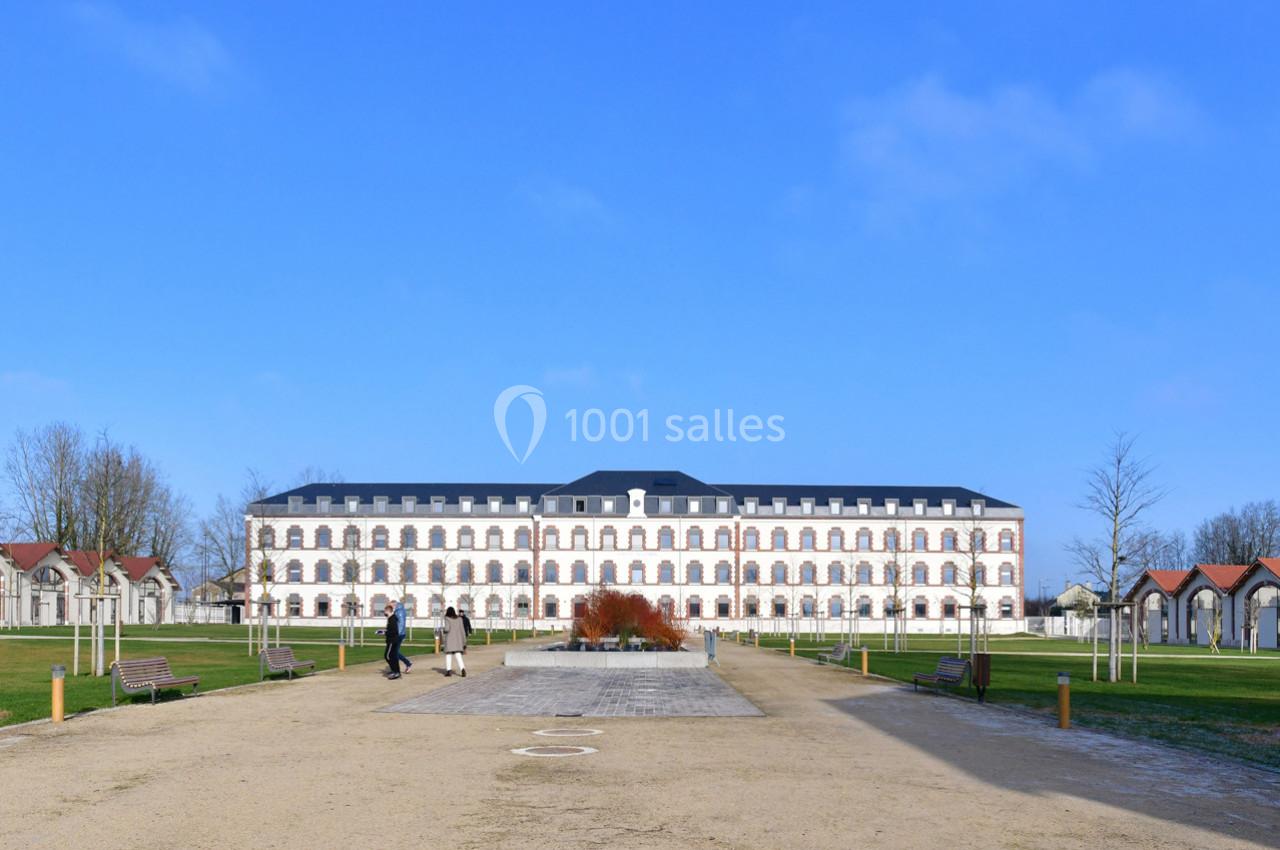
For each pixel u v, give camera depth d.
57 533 97.56
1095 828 13.59
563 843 12.52
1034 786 16.44
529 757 18.94
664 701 29.58
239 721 23.97
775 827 13.42
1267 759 19.44
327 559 117.38
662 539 118.12
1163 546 86.81
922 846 12.55
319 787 15.94
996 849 12.45
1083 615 104.06
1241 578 86.62
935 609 118.12
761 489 122.56
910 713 26.91
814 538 118.75
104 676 35.69
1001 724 24.55
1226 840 13.03
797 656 58.09
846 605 118.19
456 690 32.50
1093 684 37.34
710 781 16.61
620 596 52.56
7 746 19.94
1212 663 56.69
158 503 111.56
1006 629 117.44
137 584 107.25
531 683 35.59
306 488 121.00
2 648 54.03
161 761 18.25
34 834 12.90
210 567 127.38
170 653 52.25
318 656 50.84
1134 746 20.94
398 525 117.94
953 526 118.75
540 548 117.62
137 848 12.24
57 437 98.38
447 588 117.25
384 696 30.27
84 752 19.23
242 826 13.33
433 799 15.05
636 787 16.05
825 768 17.94
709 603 117.62
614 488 119.56
